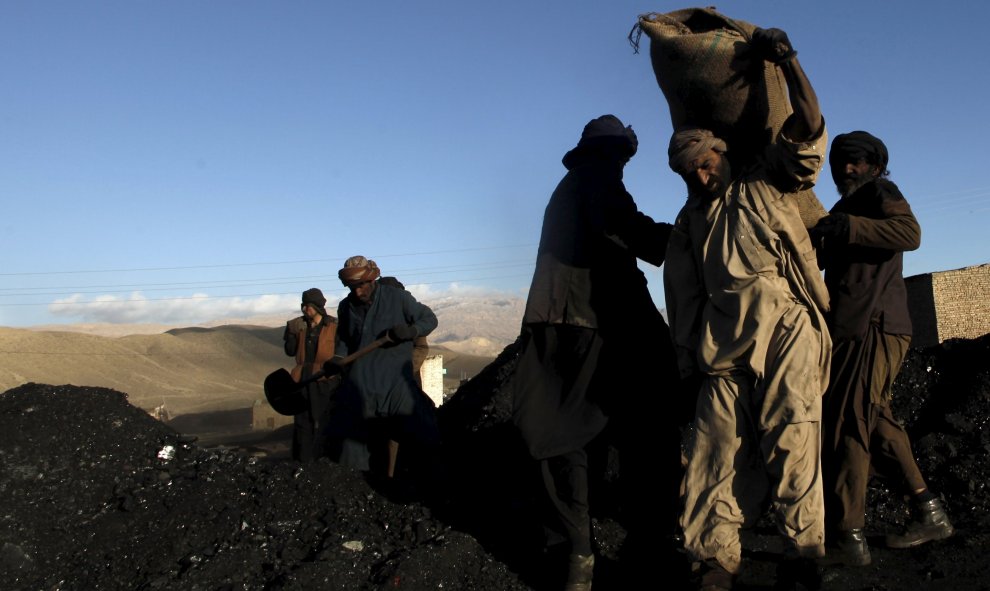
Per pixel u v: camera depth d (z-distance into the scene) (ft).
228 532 12.60
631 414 11.98
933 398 16.56
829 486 11.73
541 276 11.71
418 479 15.58
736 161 11.43
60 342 293.43
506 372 22.80
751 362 10.18
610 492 13.87
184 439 14.67
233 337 367.45
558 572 11.55
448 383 224.53
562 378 11.71
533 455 11.25
